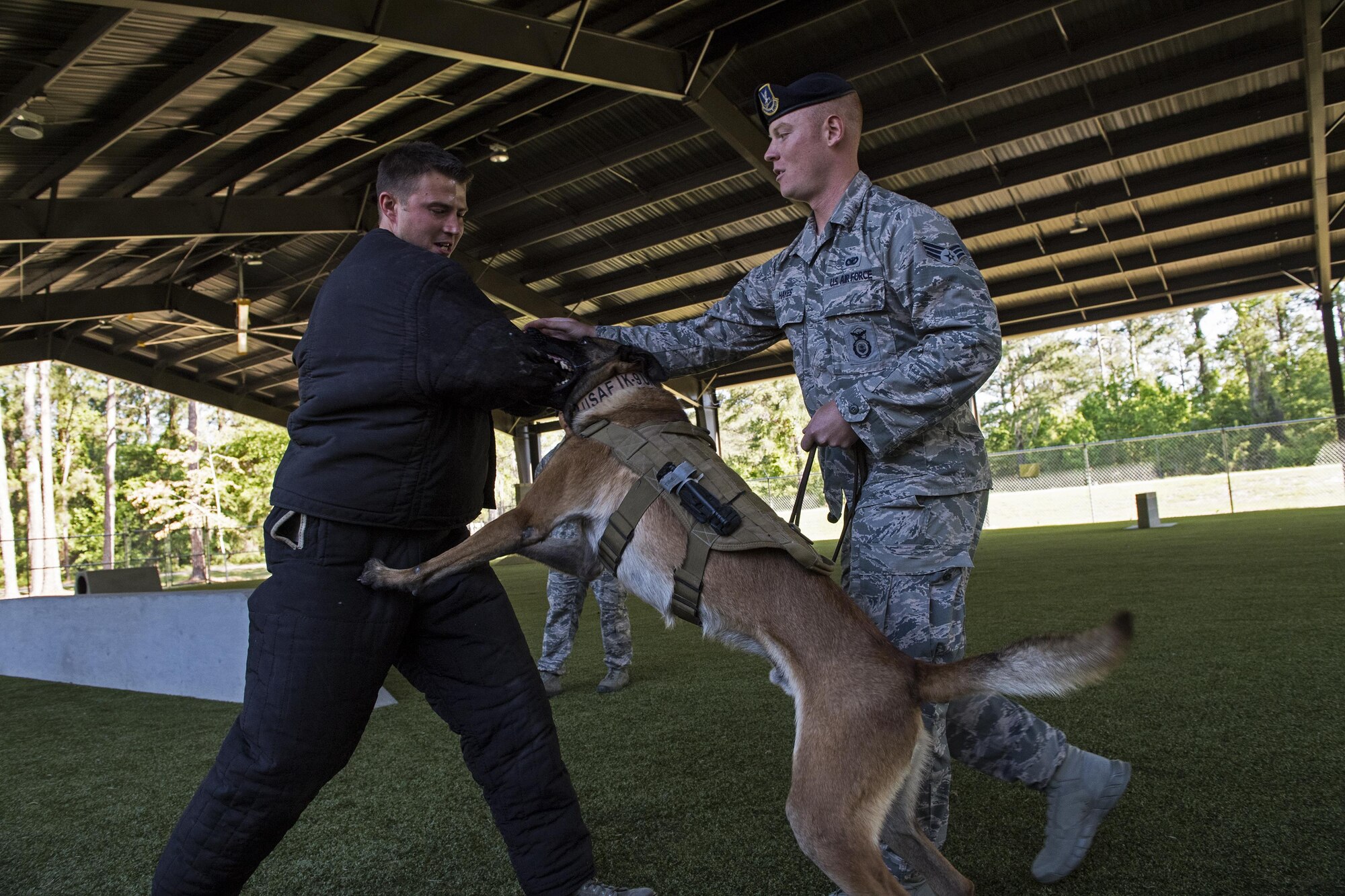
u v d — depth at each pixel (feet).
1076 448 66.23
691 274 52.85
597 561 7.59
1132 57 33.86
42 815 10.11
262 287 54.44
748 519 6.68
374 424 5.92
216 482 98.53
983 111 36.81
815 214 7.39
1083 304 56.49
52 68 26.63
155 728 14.48
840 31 31.86
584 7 27.63
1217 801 7.93
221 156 35.88
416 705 14.89
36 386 103.50
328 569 5.90
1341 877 6.36
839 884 5.73
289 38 28.12
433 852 8.23
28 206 34.68
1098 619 18.10
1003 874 7.04
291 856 8.35
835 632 6.23
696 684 14.71
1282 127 38.58
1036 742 6.68
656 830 8.34
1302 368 117.60
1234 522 46.29
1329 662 12.59
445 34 26.37
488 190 42.47
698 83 32.73
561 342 7.72
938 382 6.39
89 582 37.70
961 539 6.74
